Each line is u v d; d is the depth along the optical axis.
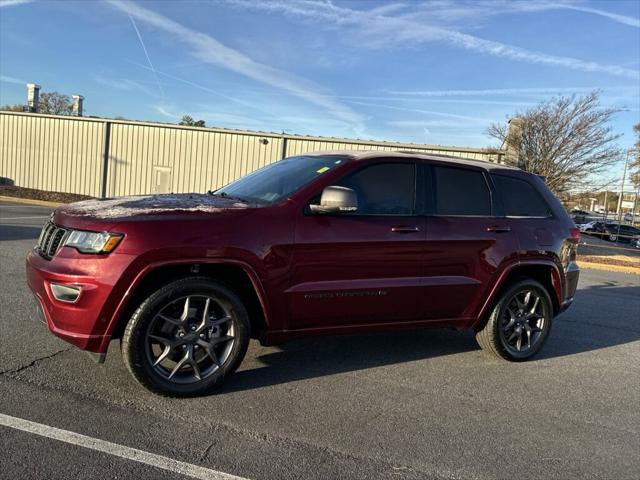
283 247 3.94
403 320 4.59
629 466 3.26
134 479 2.75
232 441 3.23
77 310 3.48
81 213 3.73
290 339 4.16
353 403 3.96
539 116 21.77
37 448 2.96
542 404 4.19
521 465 3.19
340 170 4.34
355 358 5.03
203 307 3.84
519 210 5.27
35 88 29.58
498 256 4.92
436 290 4.63
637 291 10.46
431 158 4.85
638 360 5.58
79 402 3.58
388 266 4.38
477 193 5.02
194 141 23.00
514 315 5.20
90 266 3.46
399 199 4.55
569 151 21.45
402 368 4.83
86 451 2.98
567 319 7.36
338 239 4.14
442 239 4.61
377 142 20.61
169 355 3.85
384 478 2.95
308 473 2.94
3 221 13.89
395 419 3.72
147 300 3.58
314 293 4.09
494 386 4.53
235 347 3.92
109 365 4.27
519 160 21.56
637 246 32.06
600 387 4.68
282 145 21.83
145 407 3.60
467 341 5.88
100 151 24.38
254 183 4.85
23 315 5.39
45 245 3.89
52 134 25.19
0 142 26.16
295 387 4.20
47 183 25.52
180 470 2.87
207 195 4.70
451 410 3.95
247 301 4.09
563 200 22.23
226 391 4.02
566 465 3.23
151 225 3.56
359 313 4.34
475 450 3.34
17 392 3.65
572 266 5.55
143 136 23.70
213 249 3.69
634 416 4.05
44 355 4.37
